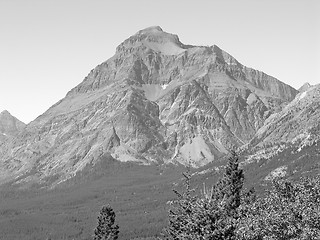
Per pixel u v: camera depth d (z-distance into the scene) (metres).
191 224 55.31
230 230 54.75
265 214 59.56
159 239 74.31
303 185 65.31
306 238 55.41
